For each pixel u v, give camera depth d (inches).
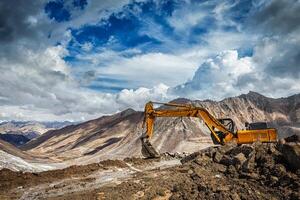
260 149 930.1
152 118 1341.0
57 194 928.3
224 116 5502.0
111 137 6412.4
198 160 1055.0
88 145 6284.5
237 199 732.7
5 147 4160.9
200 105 5639.8
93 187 981.2
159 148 4013.3
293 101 6584.6
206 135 4333.2
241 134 1135.0
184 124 4520.2
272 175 810.8
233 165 949.2
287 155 824.9
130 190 872.9
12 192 965.2
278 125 5644.7
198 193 788.6
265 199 726.5
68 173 1198.9
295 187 735.7
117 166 1316.4
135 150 4360.2
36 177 1147.9
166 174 1010.7
